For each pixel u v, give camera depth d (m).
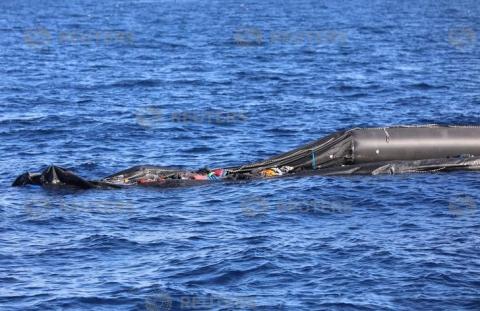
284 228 36.50
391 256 32.81
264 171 45.47
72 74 93.44
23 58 111.69
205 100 74.75
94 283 30.81
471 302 28.95
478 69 96.00
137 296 29.66
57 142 56.59
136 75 92.12
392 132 46.19
